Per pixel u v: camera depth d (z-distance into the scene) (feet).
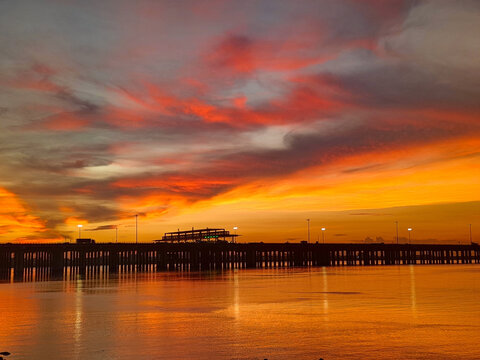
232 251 488.44
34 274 410.93
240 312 130.52
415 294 173.58
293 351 85.20
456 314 123.44
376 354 82.69
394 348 86.58
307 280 258.16
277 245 501.15
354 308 136.05
